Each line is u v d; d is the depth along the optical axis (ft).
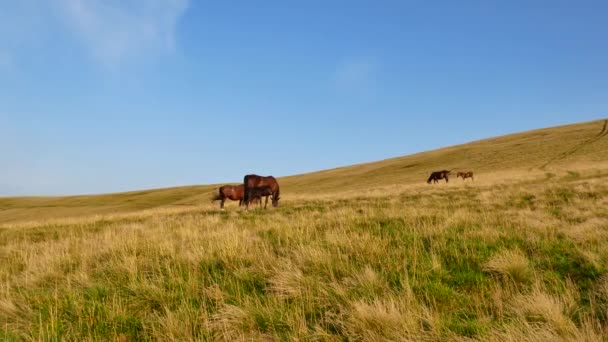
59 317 15.80
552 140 226.17
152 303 17.17
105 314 15.78
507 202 55.01
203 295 17.46
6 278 23.15
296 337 13.06
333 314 14.62
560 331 12.47
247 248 24.45
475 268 19.93
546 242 23.52
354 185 195.72
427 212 39.09
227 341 13.61
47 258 25.93
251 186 72.28
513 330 12.17
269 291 17.88
